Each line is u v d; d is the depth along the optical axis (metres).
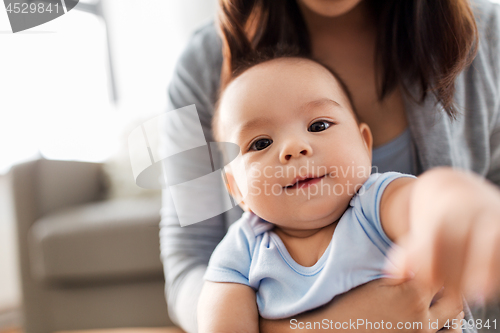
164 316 1.25
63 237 1.30
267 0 0.71
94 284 1.30
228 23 0.70
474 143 0.71
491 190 0.27
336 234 0.48
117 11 2.74
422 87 0.64
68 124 2.11
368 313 0.45
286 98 0.52
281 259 0.50
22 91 2.06
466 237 0.24
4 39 2.00
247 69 0.61
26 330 1.38
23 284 1.39
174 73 0.92
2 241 1.99
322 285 0.45
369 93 0.70
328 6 0.59
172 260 0.78
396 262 0.44
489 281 0.22
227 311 0.48
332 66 0.69
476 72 0.69
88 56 2.55
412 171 0.69
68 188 1.60
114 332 1.18
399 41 0.65
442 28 0.60
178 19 2.52
